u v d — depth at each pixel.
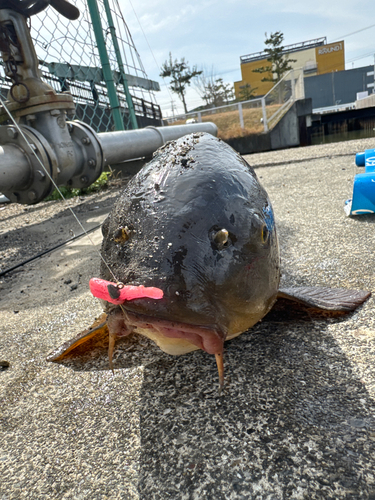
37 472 0.19
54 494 0.17
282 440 0.18
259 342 0.26
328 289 0.30
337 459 0.17
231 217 0.19
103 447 0.19
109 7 1.43
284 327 0.28
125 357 0.27
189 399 0.22
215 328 0.17
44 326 0.35
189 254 0.17
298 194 0.72
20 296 0.44
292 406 0.20
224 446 0.18
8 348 0.31
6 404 0.24
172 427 0.20
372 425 0.18
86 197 1.07
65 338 0.32
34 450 0.20
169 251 0.17
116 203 0.22
